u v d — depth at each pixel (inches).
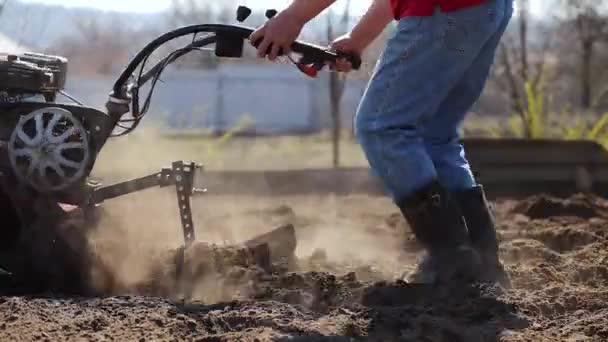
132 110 246.1
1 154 236.1
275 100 1638.8
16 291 236.1
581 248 301.9
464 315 209.0
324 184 463.8
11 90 240.4
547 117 631.2
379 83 225.3
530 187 466.3
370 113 225.8
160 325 197.9
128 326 196.9
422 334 194.7
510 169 465.4
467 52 222.5
